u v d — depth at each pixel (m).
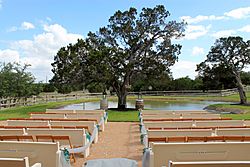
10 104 30.03
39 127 9.73
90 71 29.41
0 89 30.64
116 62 30.28
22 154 5.91
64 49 29.81
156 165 5.63
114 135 12.89
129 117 21.42
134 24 32.81
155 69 32.38
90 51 29.50
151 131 7.93
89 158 8.51
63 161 6.30
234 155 5.71
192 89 59.31
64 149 6.64
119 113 25.38
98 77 29.92
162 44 33.09
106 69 28.75
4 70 32.03
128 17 32.72
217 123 10.50
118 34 32.84
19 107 30.03
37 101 35.06
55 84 30.64
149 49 33.06
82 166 7.25
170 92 55.00
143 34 32.84
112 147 10.16
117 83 32.41
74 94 44.28
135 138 12.07
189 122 10.23
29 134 8.48
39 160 5.92
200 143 5.62
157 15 32.66
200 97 48.81
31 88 33.44
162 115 13.84
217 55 35.09
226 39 34.66
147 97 50.75
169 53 32.84
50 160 5.88
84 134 8.52
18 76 32.28
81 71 29.69
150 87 51.81
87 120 12.16
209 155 5.66
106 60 29.67
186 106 35.53
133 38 32.34
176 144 5.60
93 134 10.09
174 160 5.63
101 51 29.03
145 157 6.18
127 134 13.20
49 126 10.00
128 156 8.77
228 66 34.81
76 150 8.11
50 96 38.12
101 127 14.03
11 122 11.03
